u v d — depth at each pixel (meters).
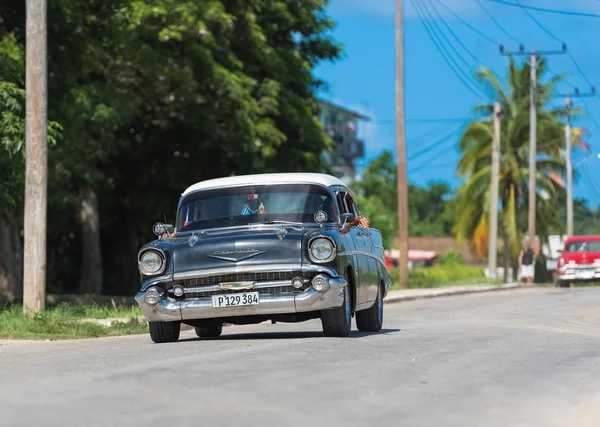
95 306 36.06
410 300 51.03
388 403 11.97
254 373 14.19
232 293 20.67
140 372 14.23
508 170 95.12
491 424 10.91
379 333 24.14
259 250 20.75
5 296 47.44
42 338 26.11
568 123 98.75
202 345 19.30
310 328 27.77
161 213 63.16
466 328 26.72
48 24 37.88
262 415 10.87
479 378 14.62
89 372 14.31
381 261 25.44
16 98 35.16
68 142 41.06
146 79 49.56
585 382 14.70
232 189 22.77
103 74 47.72
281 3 58.06
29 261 31.62
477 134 94.62
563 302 43.88
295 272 20.66
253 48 54.44
